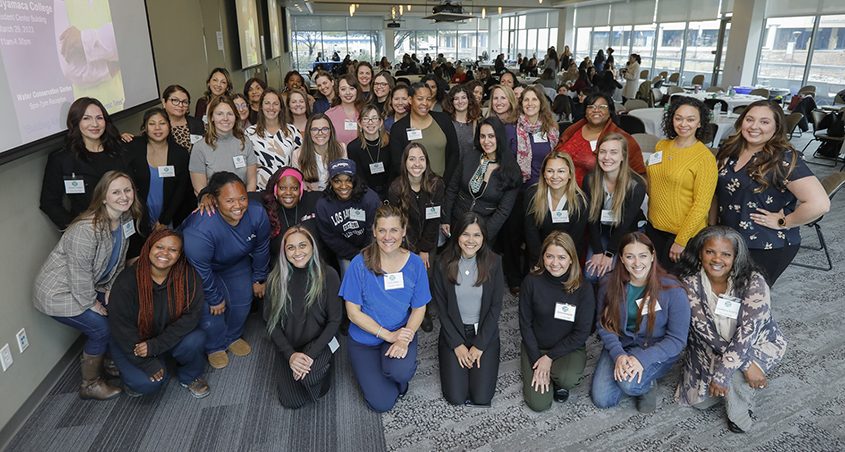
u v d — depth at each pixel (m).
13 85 2.23
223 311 2.78
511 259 3.69
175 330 2.36
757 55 11.30
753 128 2.51
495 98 3.71
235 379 2.69
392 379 2.47
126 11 3.72
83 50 2.96
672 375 2.74
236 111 3.28
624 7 16.03
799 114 6.79
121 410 2.43
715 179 2.70
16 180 2.38
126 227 2.58
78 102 2.56
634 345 2.45
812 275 3.88
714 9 12.72
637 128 5.89
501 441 2.26
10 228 2.31
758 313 2.19
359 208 2.98
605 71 11.69
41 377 2.50
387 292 2.43
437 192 3.16
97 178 2.66
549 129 3.66
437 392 2.62
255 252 2.90
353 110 4.14
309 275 2.44
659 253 3.04
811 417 2.37
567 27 18.81
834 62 9.86
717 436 2.27
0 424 2.17
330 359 2.51
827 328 3.14
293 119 4.06
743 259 2.22
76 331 2.87
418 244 3.23
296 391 2.44
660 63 15.05
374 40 23.59
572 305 2.44
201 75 6.02
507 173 3.21
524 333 2.54
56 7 2.65
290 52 19.23
